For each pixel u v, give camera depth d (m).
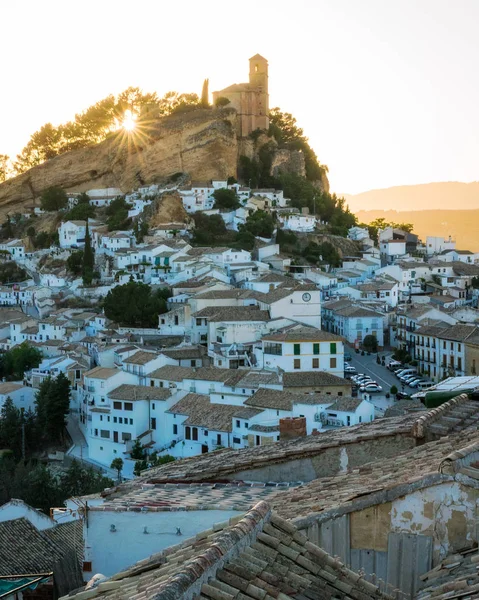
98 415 144.12
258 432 119.25
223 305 177.25
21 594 37.72
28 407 166.88
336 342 147.12
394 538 19.72
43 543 49.97
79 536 52.50
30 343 197.12
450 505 19.45
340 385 134.00
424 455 25.05
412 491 19.66
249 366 151.62
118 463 134.12
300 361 145.88
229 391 136.38
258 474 31.28
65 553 46.97
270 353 147.62
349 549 19.92
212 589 14.41
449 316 176.00
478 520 19.31
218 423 126.75
